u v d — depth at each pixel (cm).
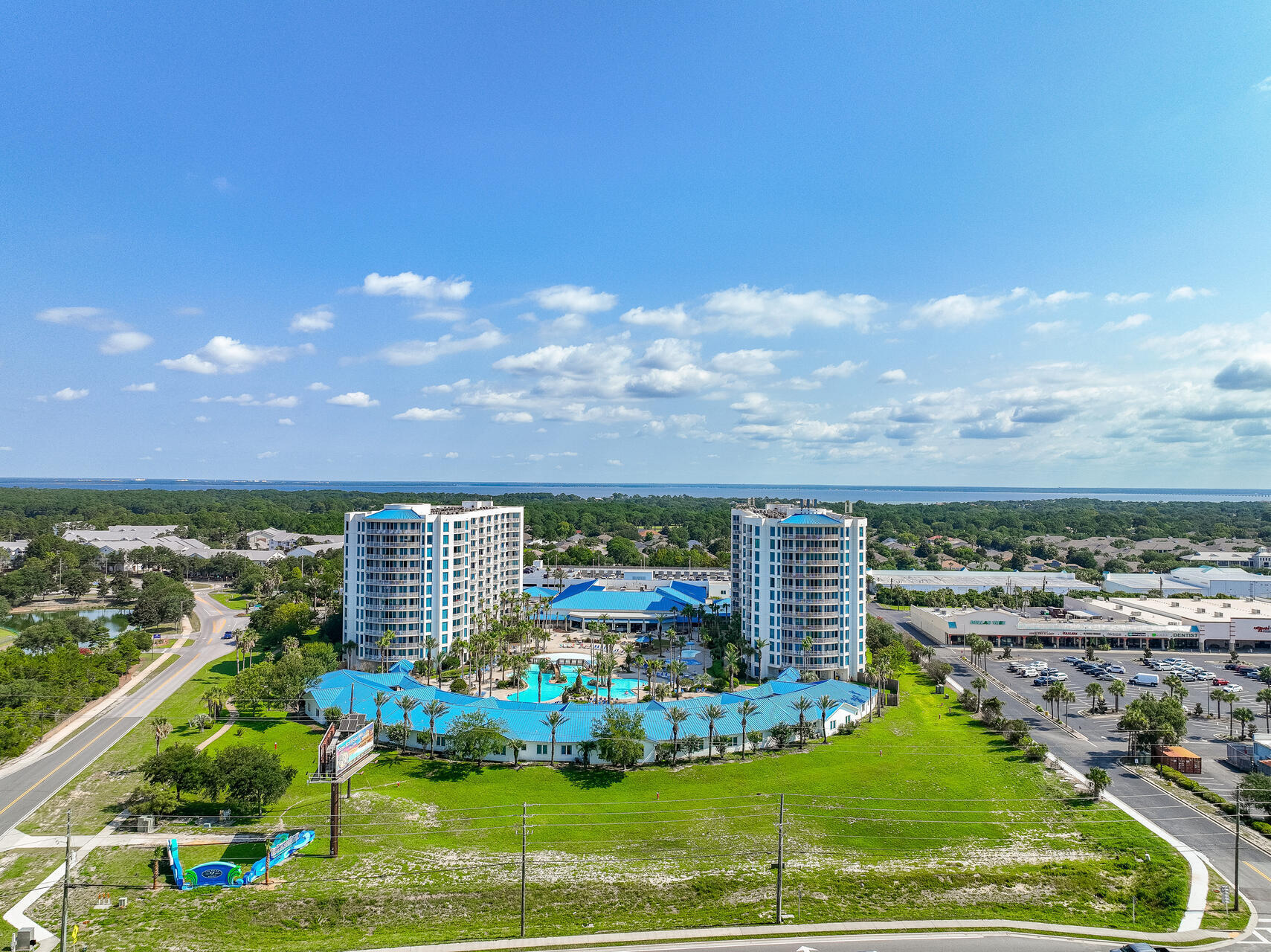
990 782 13150
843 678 19812
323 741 10944
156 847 10406
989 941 8356
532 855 10469
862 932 8531
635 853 10569
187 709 16650
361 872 9856
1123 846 10750
